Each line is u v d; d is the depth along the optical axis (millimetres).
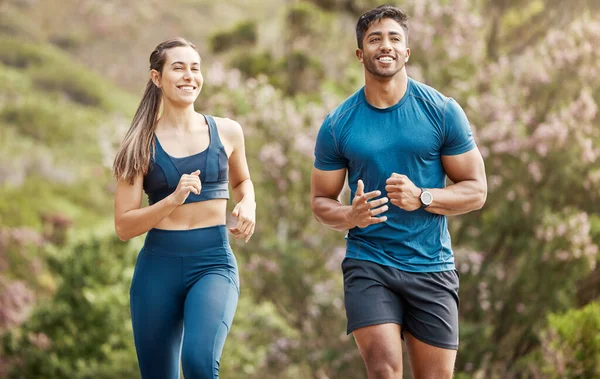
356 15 17219
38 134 43156
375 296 3502
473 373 10094
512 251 10547
